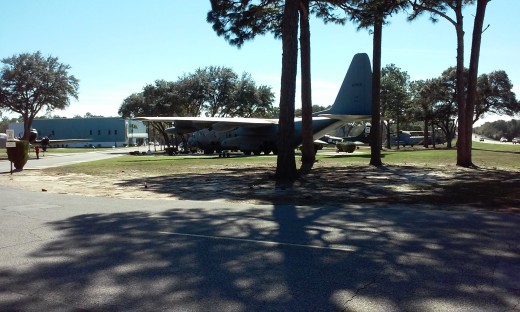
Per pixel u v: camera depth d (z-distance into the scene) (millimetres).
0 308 4312
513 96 63188
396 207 10688
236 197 13055
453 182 16750
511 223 8438
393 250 6383
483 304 4266
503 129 160500
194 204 11531
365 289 4715
